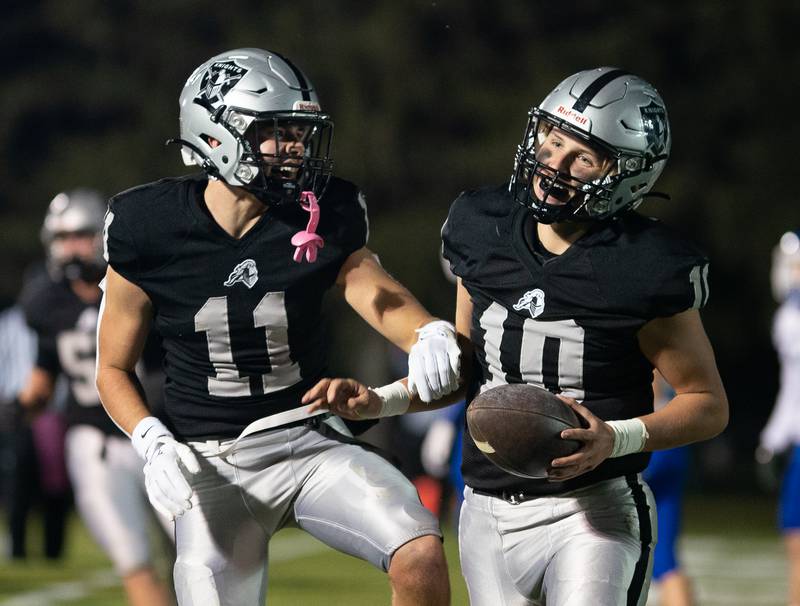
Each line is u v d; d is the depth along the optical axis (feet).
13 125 294.25
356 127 269.85
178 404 45.78
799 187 262.26
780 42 270.26
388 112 272.31
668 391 64.90
